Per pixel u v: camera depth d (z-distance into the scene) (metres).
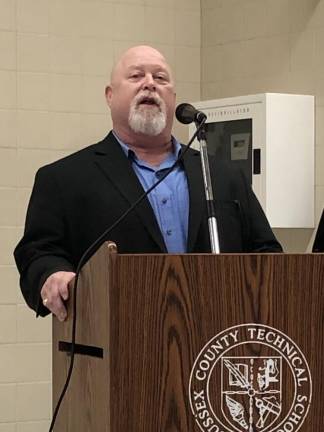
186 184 2.41
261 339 1.61
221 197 2.40
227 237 2.36
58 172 2.34
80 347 1.82
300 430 1.62
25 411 3.97
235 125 3.95
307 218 3.87
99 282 1.64
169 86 2.47
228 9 4.31
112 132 2.48
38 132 4.05
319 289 1.64
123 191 2.30
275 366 1.62
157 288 1.58
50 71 4.09
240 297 1.61
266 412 1.61
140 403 1.56
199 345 1.59
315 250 3.40
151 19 4.33
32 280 2.11
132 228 2.25
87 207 2.30
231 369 1.60
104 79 4.20
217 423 1.59
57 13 4.11
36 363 3.99
